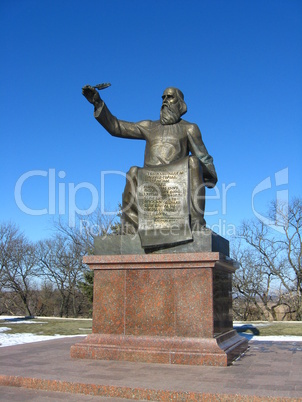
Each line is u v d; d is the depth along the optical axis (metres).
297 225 29.03
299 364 5.98
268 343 8.83
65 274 36.41
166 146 7.58
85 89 7.36
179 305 6.29
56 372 5.34
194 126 7.78
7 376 5.13
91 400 4.48
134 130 7.98
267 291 30.48
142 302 6.46
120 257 6.64
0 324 19.31
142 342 6.25
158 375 5.13
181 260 6.33
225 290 7.15
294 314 30.50
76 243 35.09
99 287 6.72
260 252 30.16
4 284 36.41
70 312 39.12
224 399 4.21
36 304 39.88
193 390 4.38
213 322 6.12
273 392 4.26
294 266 29.00
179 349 6.01
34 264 37.31
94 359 6.30
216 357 5.78
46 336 13.83
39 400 4.50
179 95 7.93
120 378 4.98
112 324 6.53
